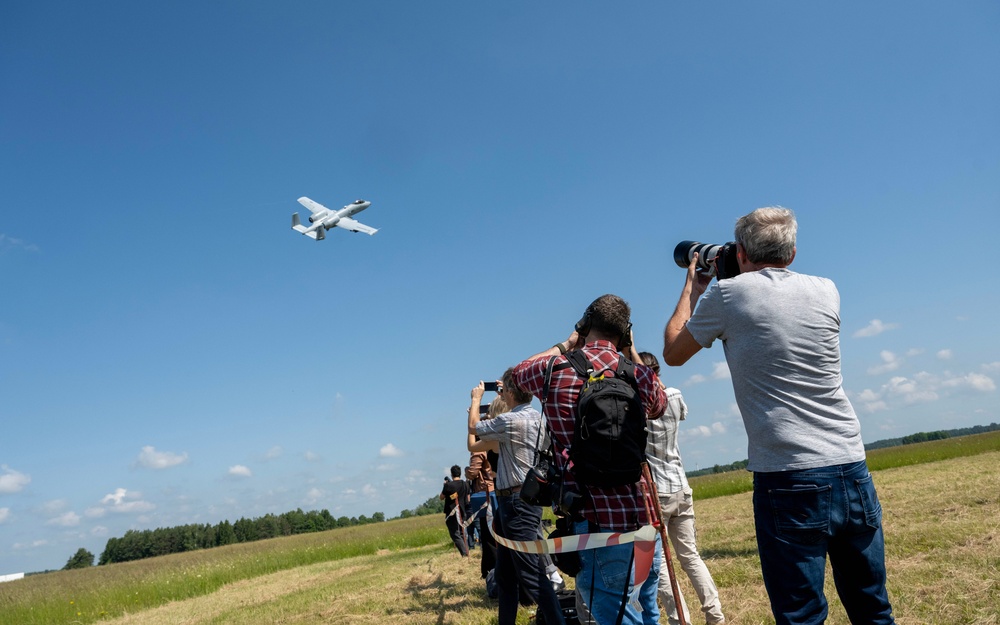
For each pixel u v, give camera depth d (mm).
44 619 13859
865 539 2672
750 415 2740
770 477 2654
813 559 2578
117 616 13617
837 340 2791
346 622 7684
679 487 4820
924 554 6320
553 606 4641
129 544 94750
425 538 23844
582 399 3041
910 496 11711
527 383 3336
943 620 4352
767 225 2902
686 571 4953
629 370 3256
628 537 2893
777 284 2797
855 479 2613
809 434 2615
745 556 7648
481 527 7422
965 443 37562
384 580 11492
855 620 2758
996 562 5586
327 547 24281
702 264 3291
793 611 2580
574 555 3221
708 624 4855
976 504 9227
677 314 3168
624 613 3080
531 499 3287
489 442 5129
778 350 2674
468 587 9031
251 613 9688
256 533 103438
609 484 3014
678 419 4957
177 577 17984
